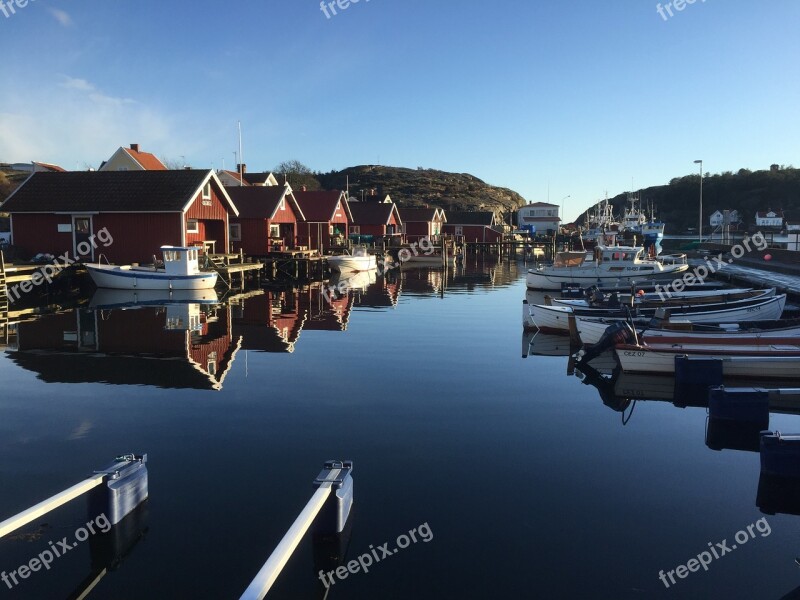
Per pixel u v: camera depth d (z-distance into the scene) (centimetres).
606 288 2708
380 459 786
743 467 789
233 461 770
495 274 4222
